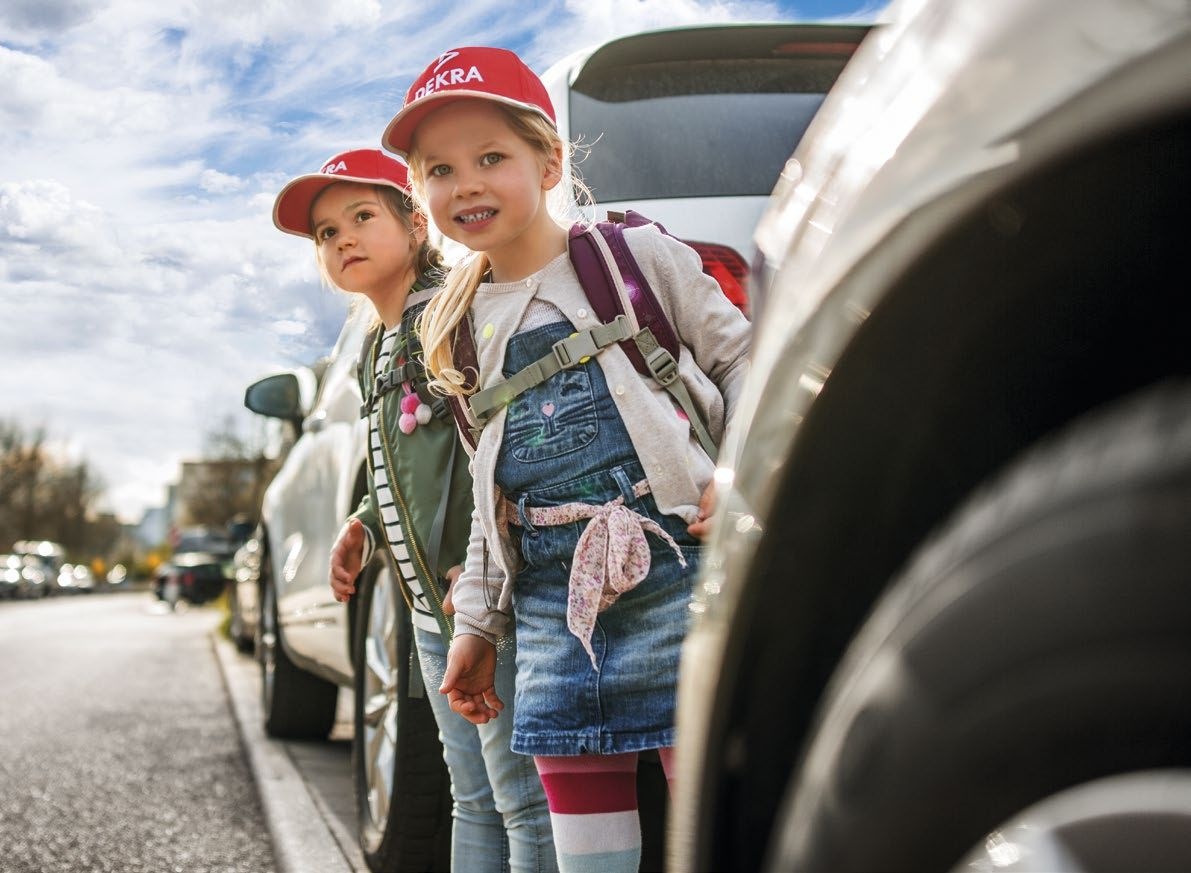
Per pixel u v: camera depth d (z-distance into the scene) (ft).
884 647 2.96
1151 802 2.40
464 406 6.63
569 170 7.29
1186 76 2.39
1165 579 2.40
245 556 27.48
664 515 6.12
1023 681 2.60
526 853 7.18
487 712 7.04
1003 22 2.85
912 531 3.32
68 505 238.68
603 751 6.05
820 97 10.29
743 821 3.50
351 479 11.37
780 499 3.35
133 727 19.94
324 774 14.74
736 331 6.50
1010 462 3.20
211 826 12.58
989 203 2.76
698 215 9.06
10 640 46.32
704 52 10.45
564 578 6.30
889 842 2.84
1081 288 2.88
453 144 6.42
